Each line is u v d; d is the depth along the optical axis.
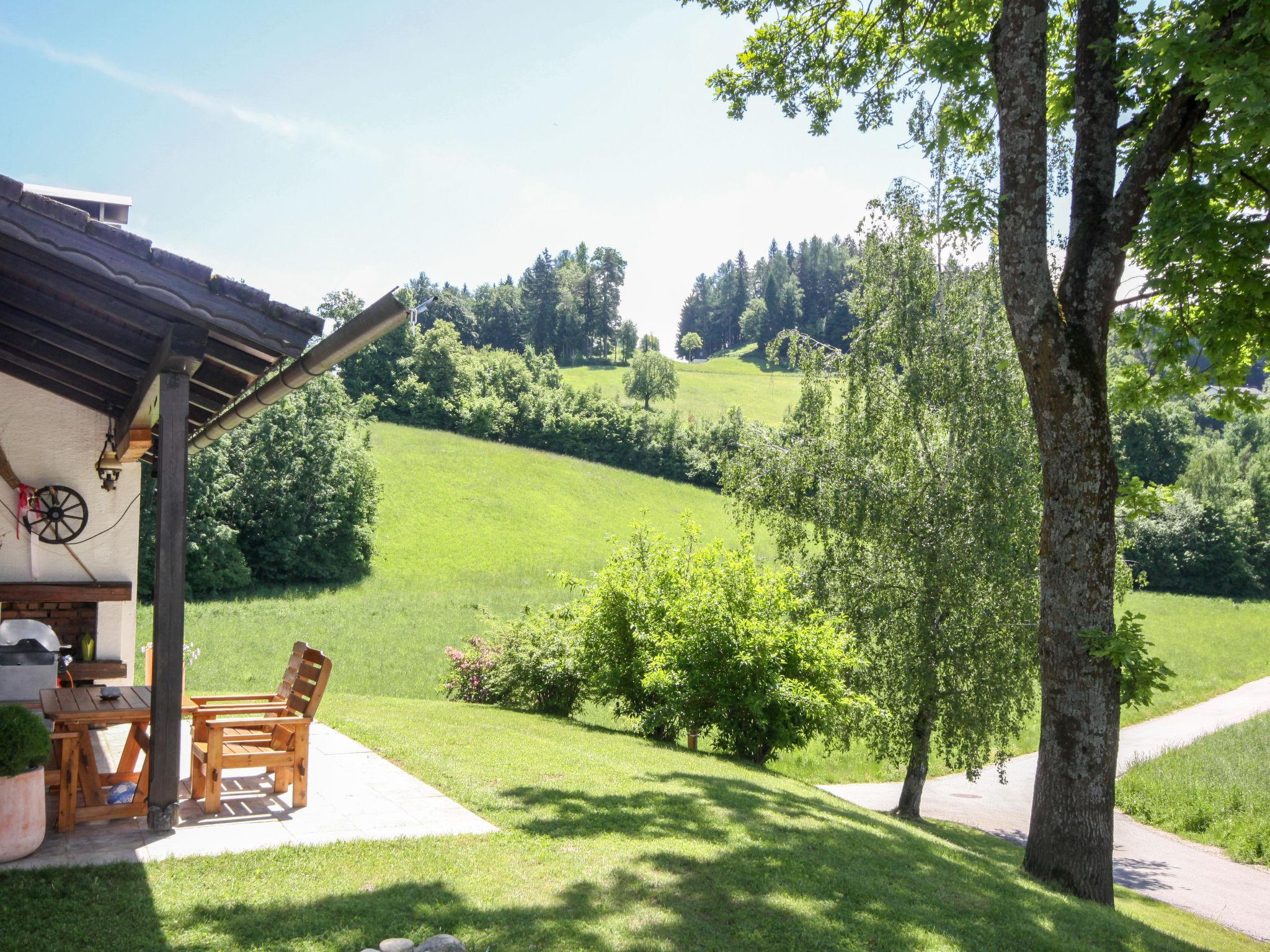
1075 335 8.94
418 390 73.00
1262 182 8.44
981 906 6.54
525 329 142.38
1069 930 6.40
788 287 157.62
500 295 143.75
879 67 12.08
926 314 16.28
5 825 5.04
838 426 17.09
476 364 82.38
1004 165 9.28
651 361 99.25
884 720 15.89
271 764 6.57
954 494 15.36
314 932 4.35
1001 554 14.75
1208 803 19.84
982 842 14.90
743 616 14.04
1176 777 22.20
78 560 9.94
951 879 7.27
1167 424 69.31
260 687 21.34
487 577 45.81
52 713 5.75
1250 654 43.78
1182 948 6.74
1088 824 8.63
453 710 14.20
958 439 15.60
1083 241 9.12
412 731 10.57
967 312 16.00
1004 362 15.37
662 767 10.57
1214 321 9.21
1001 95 9.34
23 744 5.12
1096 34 9.26
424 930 4.48
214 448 40.00
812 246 162.62
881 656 15.63
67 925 4.20
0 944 3.92
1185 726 30.25
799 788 11.38
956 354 15.70
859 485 16.11
